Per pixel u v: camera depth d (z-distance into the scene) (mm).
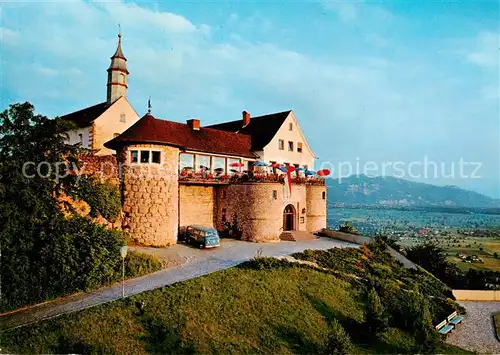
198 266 23531
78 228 20094
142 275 21141
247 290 20266
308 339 17578
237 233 34875
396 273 30953
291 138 42938
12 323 14492
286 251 29859
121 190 28281
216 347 15250
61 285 17516
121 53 44844
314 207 41250
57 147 21719
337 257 30172
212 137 37469
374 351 18312
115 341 14164
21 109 20000
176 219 30203
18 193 18219
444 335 22375
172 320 16031
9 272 16422
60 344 13406
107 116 42062
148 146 28422
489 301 31625
